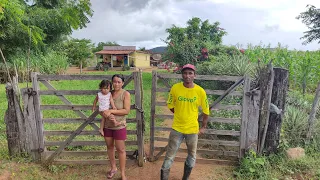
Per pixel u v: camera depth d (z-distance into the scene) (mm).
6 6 5047
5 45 14570
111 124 4000
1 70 16234
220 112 6430
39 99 4527
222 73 8602
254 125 4578
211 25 18453
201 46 13906
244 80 4461
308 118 5516
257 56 11875
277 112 4531
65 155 4723
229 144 4734
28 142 4629
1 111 8055
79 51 36812
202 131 3975
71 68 42125
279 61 11555
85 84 15672
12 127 4555
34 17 13898
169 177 4312
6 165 4328
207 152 4816
